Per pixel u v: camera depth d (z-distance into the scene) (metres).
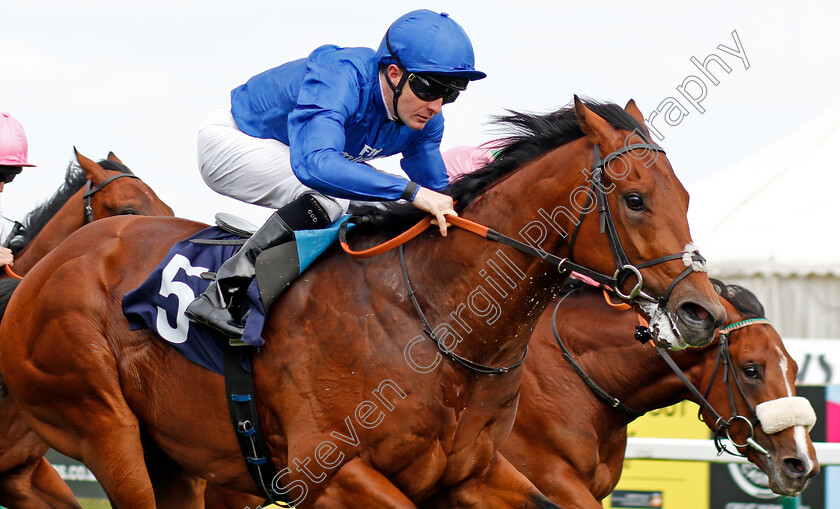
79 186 8.66
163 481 6.28
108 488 5.66
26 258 8.22
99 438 5.59
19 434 7.21
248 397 5.21
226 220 5.61
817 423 8.09
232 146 5.80
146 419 5.61
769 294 13.99
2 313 6.33
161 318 5.42
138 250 5.73
